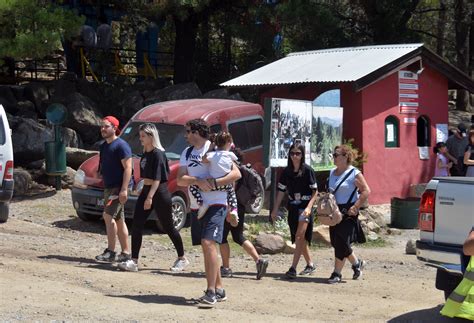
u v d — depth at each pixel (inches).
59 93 987.9
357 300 374.0
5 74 1082.7
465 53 1307.8
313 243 554.6
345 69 772.0
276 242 521.7
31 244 500.1
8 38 786.8
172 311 326.0
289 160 428.8
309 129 651.5
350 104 766.5
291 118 626.8
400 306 363.6
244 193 412.5
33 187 711.7
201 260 490.3
